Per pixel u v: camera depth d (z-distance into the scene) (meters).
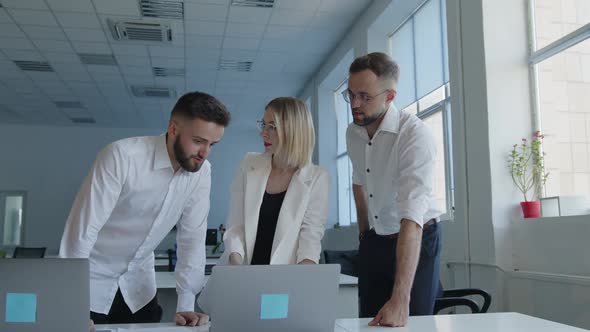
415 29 5.35
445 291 2.53
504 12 3.67
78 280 1.19
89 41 6.61
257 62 7.55
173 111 1.66
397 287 1.54
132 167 1.74
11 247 10.72
